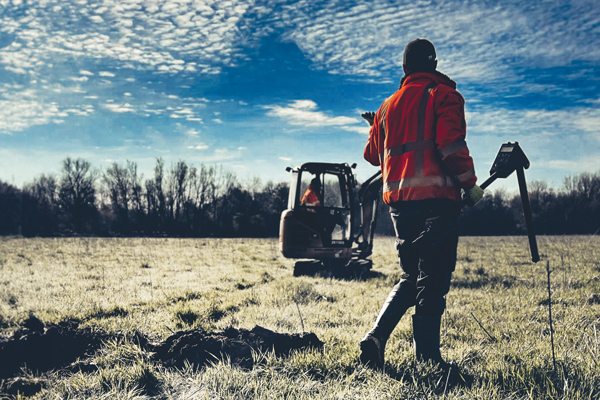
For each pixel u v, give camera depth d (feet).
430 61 9.85
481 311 17.81
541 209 217.56
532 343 12.03
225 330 11.40
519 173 9.20
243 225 249.55
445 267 9.20
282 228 37.42
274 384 8.41
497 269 34.19
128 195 272.10
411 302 9.70
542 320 15.47
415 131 9.14
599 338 11.05
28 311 20.68
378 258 52.85
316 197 37.81
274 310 19.17
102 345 11.37
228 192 266.36
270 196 253.85
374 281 30.66
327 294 24.07
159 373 9.26
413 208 9.18
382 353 9.23
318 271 36.24
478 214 222.89
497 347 11.70
